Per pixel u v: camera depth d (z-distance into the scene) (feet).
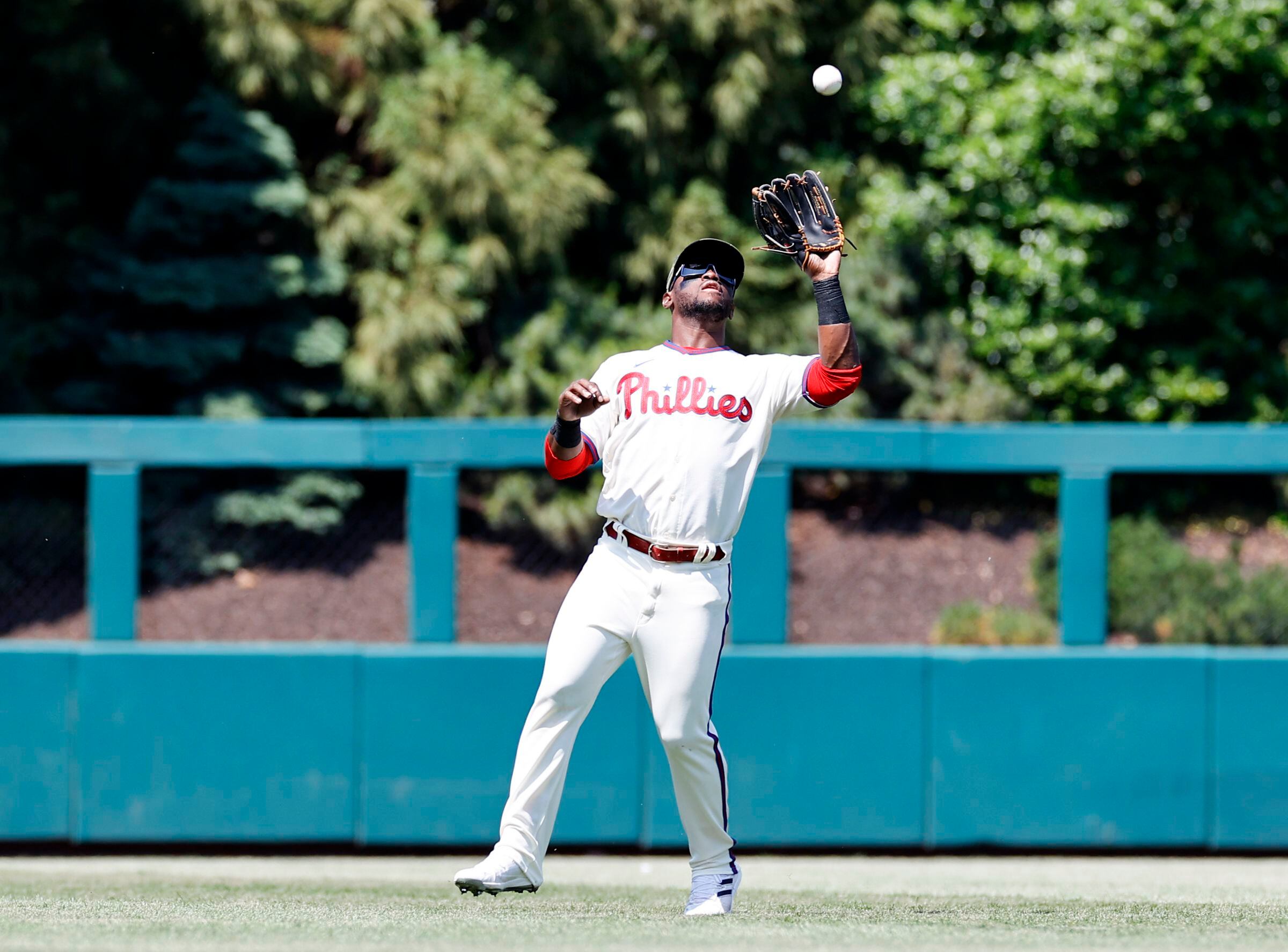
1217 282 155.63
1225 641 97.30
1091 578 85.30
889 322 140.77
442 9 149.79
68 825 82.58
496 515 119.85
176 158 133.59
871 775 83.82
